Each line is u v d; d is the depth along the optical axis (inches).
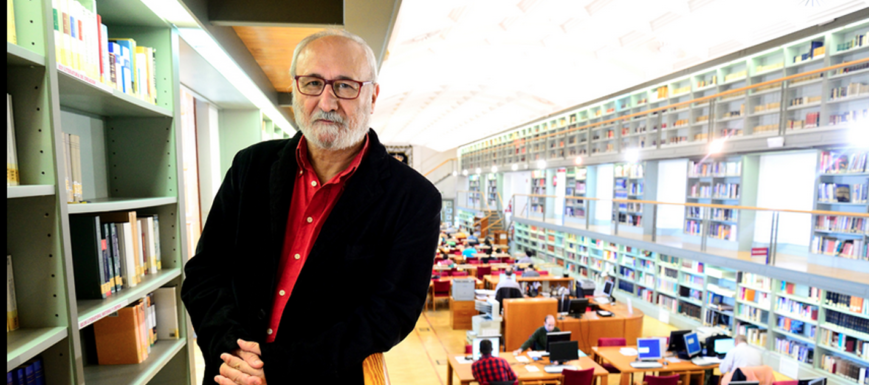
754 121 311.4
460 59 426.0
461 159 1058.1
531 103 590.6
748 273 275.3
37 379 49.5
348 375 37.4
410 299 37.2
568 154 559.5
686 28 303.6
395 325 35.7
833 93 254.7
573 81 465.1
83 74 54.8
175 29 79.8
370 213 39.0
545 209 585.9
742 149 305.3
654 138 412.2
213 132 164.2
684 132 383.2
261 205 40.4
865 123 224.4
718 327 287.6
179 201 82.6
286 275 39.3
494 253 498.6
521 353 221.0
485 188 890.7
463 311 319.9
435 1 268.8
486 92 595.2
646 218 405.7
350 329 34.7
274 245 39.1
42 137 47.7
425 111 745.6
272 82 156.6
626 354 219.9
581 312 280.4
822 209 265.3
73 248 62.2
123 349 72.9
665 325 327.6
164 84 79.4
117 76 65.2
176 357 84.6
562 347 203.9
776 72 297.4
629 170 452.1
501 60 442.3
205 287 39.2
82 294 62.6
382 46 101.0
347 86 36.4
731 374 186.9
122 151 81.1
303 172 40.9
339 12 86.5
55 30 49.6
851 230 242.2
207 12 82.4
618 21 313.6
